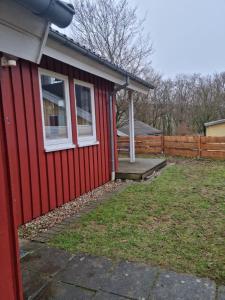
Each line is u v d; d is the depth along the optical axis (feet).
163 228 10.93
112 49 50.62
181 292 6.83
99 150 19.29
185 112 83.10
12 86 11.29
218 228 10.79
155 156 34.50
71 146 15.62
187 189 17.26
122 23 50.47
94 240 9.93
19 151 11.66
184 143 33.37
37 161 12.84
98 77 18.93
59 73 14.56
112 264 8.22
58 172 14.49
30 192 12.34
